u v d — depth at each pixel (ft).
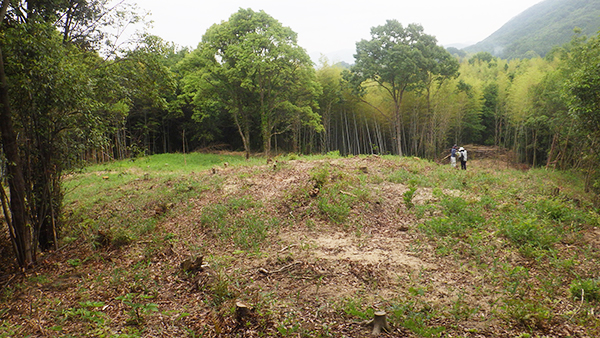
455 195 30.73
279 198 30.48
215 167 51.24
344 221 24.67
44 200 23.27
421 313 13.11
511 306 13.38
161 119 120.16
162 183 42.63
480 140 149.07
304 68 83.20
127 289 17.33
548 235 20.20
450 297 14.69
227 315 13.84
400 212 26.81
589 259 18.02
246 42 72.18
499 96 127.65
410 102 116.88
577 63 65.98
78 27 27.45
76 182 48.88
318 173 32.91
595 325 12.19
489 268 17.13
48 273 21.09
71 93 21.74
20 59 19.83
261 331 12.69
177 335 13.10
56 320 14.98
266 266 18.19
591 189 40.09
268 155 85.10
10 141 20.66
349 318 13.28
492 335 11.96
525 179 47.34
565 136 75.61
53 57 21.34
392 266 17.66
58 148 23.67
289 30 78.64
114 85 27.09
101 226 28.45
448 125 117.91
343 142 119.55
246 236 22.82
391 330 12.32
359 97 111.55
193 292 16.52
